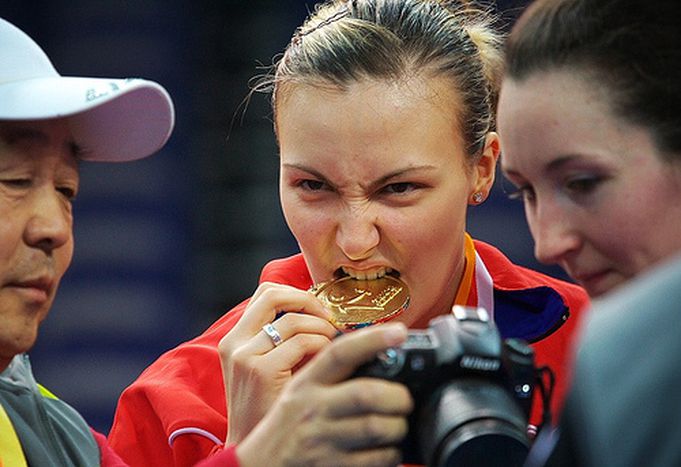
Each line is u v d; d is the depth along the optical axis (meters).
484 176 7.62
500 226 17.33
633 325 3.56
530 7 5.27
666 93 4.80
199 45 19.36
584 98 4.91
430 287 7.18
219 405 7.84
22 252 5.65
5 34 6.16
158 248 18.77
